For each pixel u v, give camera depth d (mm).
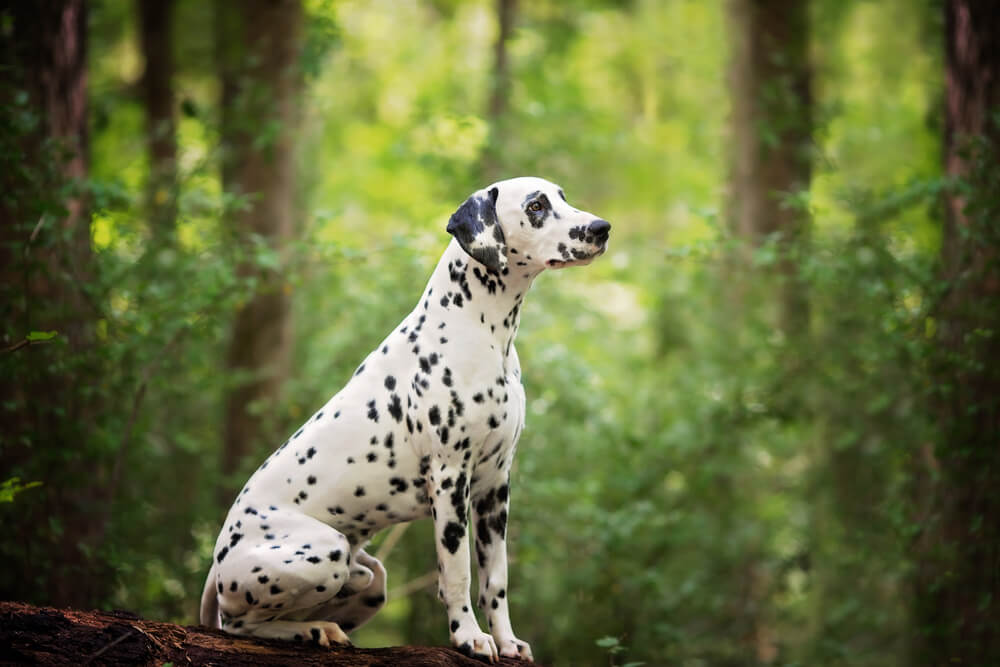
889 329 8258
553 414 9617
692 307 11859
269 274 9633
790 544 11656
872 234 8844
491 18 16797
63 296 7254
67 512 7176
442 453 4676
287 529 4699
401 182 17797
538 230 4668
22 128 6664
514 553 9148
